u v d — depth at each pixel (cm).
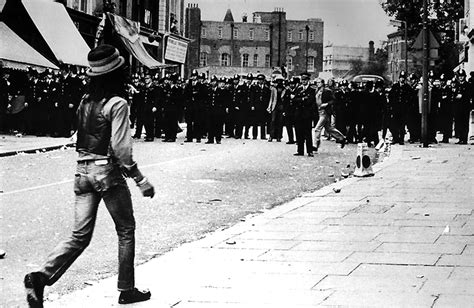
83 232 529
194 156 1905
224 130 3003
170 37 4588
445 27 5819
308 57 11412
